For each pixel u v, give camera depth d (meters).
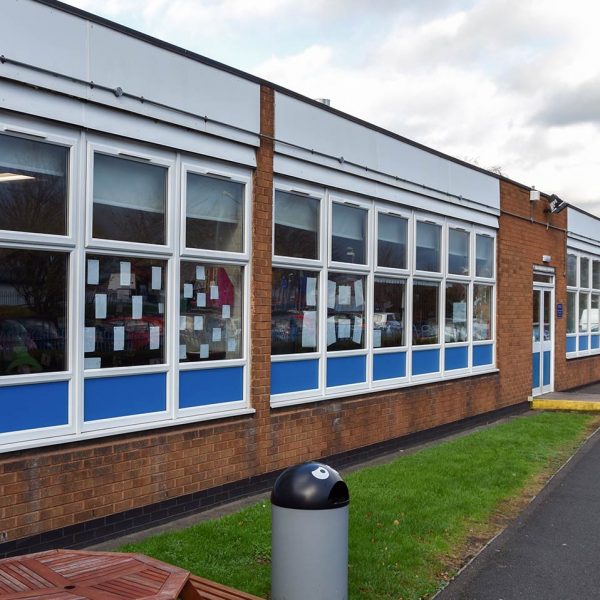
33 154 5.74
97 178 6.23
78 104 5.98
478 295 12.95
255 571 5.16
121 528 6.21
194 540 5.85
